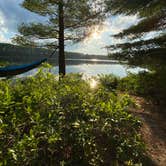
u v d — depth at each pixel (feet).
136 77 50.67
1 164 12.64
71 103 19.57
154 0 44.83
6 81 21.45
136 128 20.45
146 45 45.55
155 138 24.79
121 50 47.60
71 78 25.21
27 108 17.37
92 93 23.26
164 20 47.19
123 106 21.70
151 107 36.86
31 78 21.57
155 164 19.57
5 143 14.40
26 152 13.94
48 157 15.24
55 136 15.44
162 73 42.39
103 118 19.20
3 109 16.71
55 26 64.95
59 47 64.90
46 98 18.76
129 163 17.67
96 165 16.42
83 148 16.57
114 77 56.03
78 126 17.06
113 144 18.65
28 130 16.51
